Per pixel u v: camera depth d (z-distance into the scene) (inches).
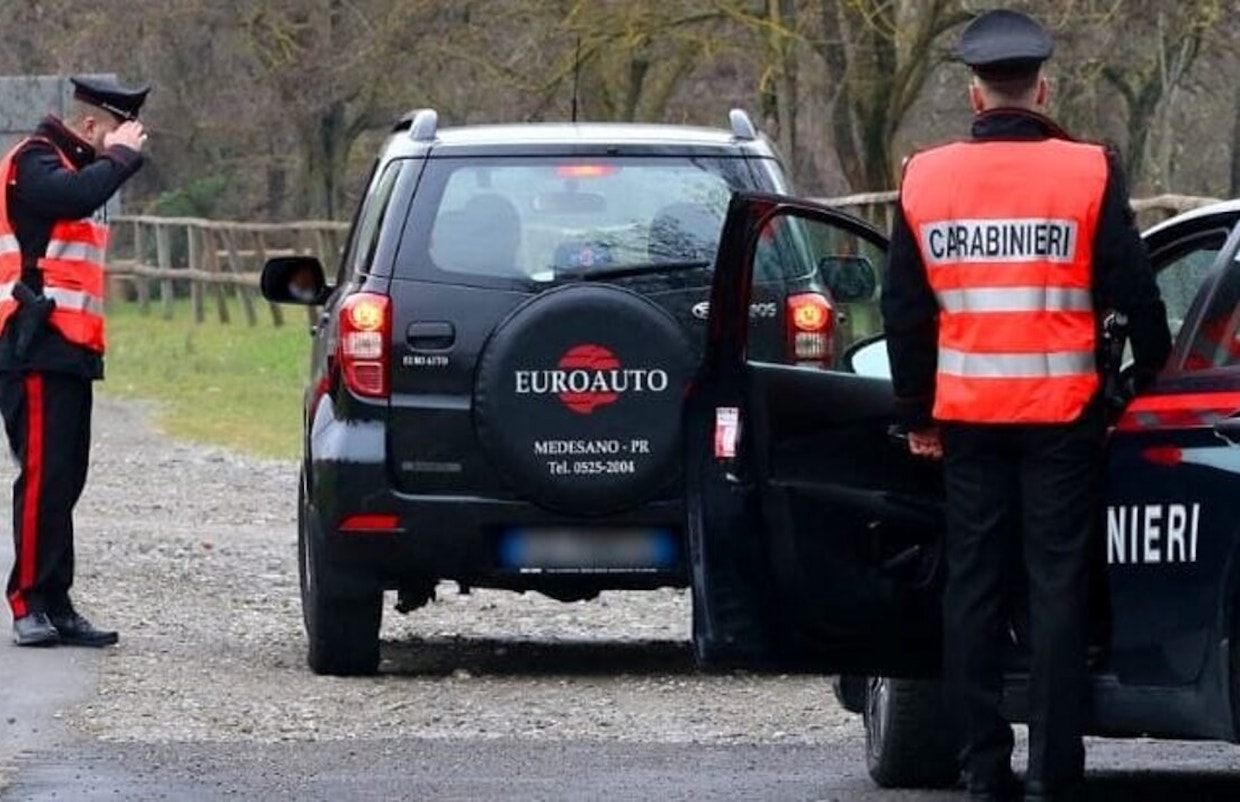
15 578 1286.9
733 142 1193.4
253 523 1953.7
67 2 4503.0
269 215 6225.4
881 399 839.1
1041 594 777.6
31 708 1108.5
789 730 1074.7
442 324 1150.3
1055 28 3149.6
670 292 1152.8
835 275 1097.4
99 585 1563.7
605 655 1322.6
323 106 4894.2
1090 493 781.3
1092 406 778.2
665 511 1150.3
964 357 783.1
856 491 831.7
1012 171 781.3
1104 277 776.3
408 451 1150.3
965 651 792.9
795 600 823.7
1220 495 746.8
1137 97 4185.5
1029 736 788.6
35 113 2957.7
